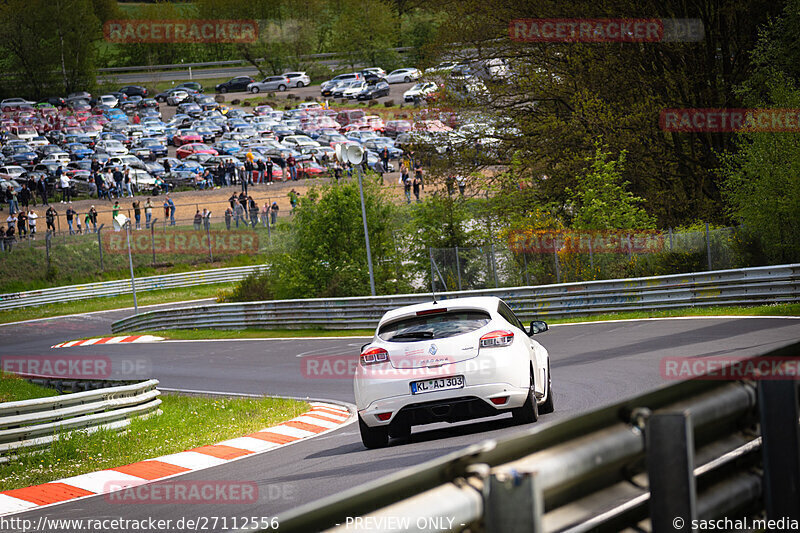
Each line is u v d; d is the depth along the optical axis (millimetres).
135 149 182250
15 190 153000
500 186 86625
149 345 79562
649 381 27328
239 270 132000
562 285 57625
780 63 74750
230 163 161875
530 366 21422
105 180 153750
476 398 20625
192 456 25031
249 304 80625
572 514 5750
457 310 21531
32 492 21156
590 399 25250
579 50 85250
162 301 123562
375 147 176375
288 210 140375
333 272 90375
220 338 78625
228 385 47625
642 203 82812
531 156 86625
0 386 55344
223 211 144625
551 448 5625
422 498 4895
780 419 7035
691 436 5969
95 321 114500
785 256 58969
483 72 90188
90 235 135250
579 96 83812
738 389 7555
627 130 81125
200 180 160375
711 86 84125
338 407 34625
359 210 91438
